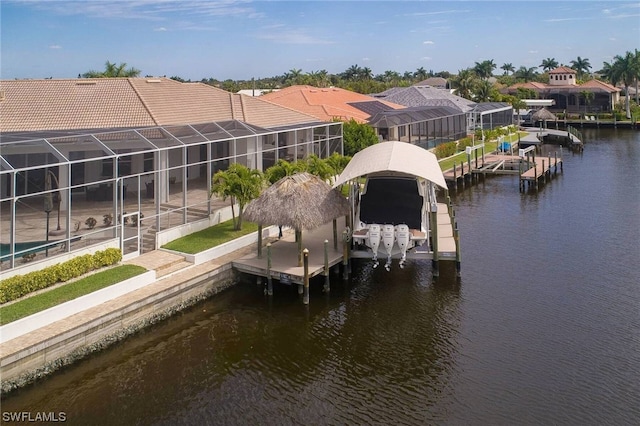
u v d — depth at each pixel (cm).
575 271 2711
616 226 3559
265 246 2753
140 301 2062
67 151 2530
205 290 2366
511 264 2828
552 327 2106
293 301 2378
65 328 1816
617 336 2022
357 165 2691
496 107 8581
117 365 1881
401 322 2186
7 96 3397
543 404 1625
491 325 2139
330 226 3125
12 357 1647
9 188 2131
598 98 12069
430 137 6569
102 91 3669
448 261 2856
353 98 7162
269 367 1880
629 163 6350
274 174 3020
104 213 2545
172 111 3681
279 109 4425
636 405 1611
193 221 2903
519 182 5062
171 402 1675
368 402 1669
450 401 1659
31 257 2098
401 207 2661
